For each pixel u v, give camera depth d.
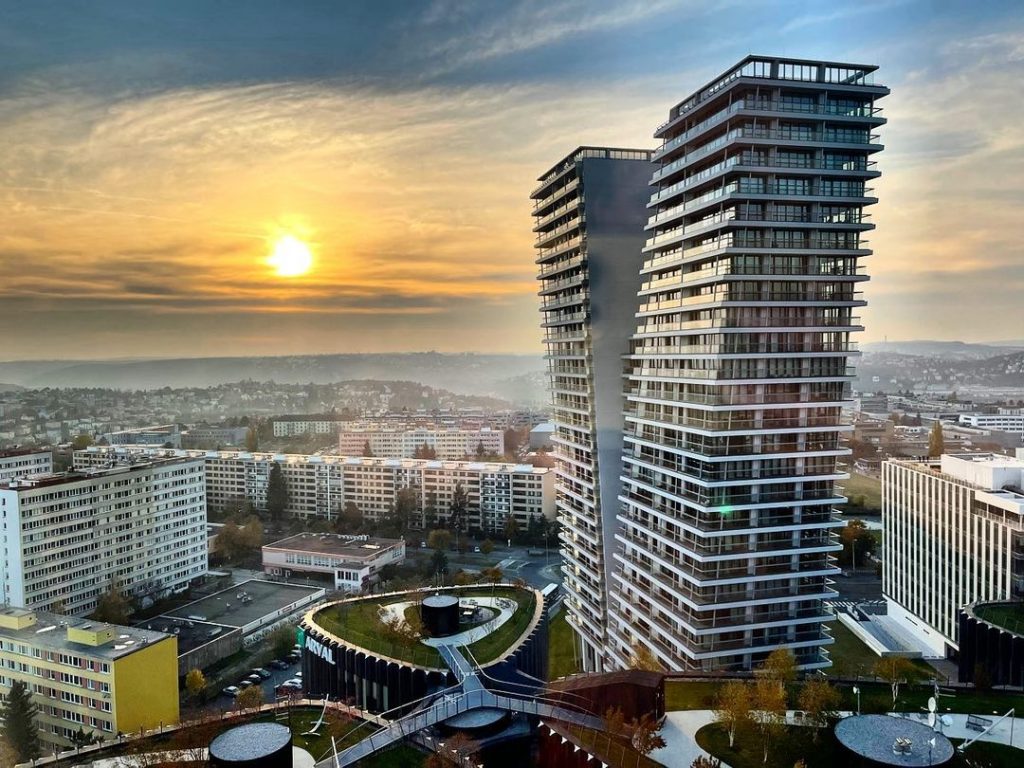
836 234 123.62
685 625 123.88
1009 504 144.25
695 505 123.25
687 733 88.88
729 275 118.44
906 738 74.44
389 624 128.00
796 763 74.31
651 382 143.00
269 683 164.75
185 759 86.06
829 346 125.12
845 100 122.56
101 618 189.50
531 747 94.50
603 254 158.50
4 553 191.00
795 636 125.06
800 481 124.06
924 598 173.00
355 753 87.50
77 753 93.19
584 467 166.25
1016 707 93.25
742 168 117.19
